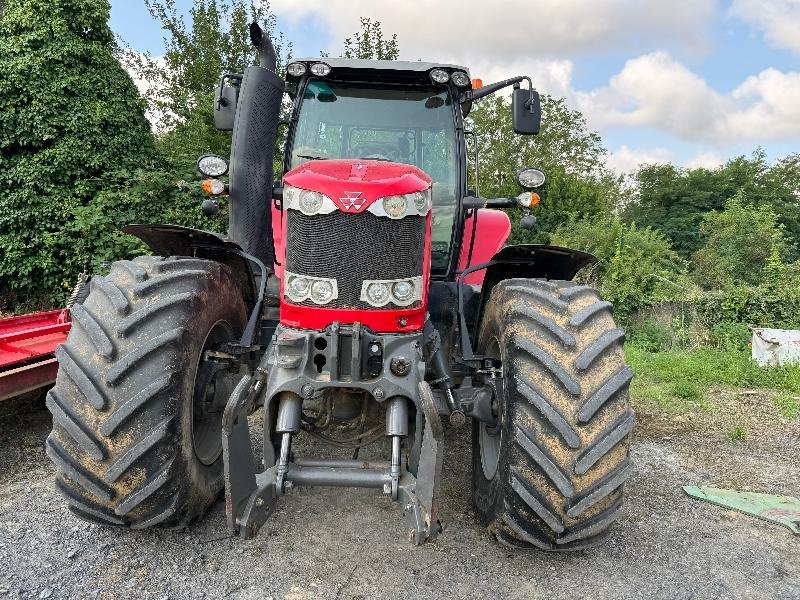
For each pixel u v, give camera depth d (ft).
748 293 40.65
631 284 43.73
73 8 36.52
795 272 43.98
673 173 118.11
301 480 8.71
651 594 8.87
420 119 13.99
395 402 9.05
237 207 11.85
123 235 34.40
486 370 10.30
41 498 11.12
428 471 8.10
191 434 9.15
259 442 14.07
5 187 34.24
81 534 9.81
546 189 75.31
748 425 18.10
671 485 13.17
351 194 9.17
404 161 13.94
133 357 8.43
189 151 43.11
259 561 9.26
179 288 9.37
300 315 9.49
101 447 8.37
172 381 8.61
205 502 9.87
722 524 11.29
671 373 24.36
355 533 10.20
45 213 34.27
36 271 34.99
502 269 11.57
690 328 38.11
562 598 8.68
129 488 8.52
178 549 9.46
